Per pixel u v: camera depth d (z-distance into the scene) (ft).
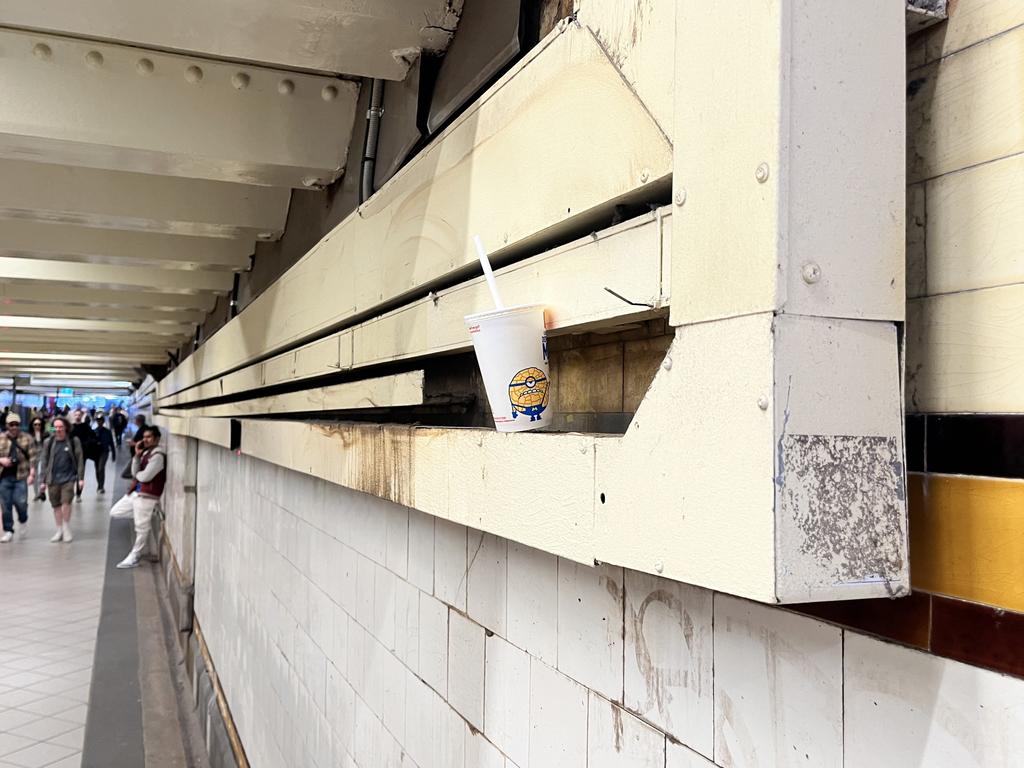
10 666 20.15
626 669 3.86
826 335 2.17
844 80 2.21
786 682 2.90
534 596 4.70
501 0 4.34
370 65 5.50
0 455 37.50
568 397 4.66
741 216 2.23
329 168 7.04
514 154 3.64
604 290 3.01
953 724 2.28
